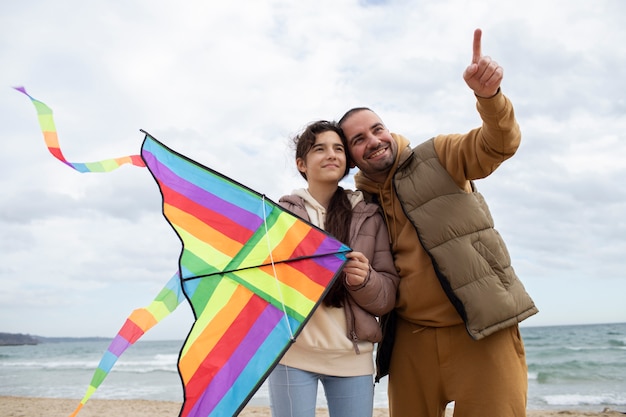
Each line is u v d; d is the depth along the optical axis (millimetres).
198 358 2104
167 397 14555
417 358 2830
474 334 2533
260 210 2389
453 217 2668
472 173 2660
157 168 2381
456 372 2719
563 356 22094
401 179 2844
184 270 2230
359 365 2613
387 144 2867
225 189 2412
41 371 26812
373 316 2693
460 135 2785
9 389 17938
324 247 2330
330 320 2582
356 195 2896
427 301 2748
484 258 2639
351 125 2893
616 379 15516
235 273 2283
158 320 2143
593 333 38344
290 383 2549
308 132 2857
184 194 2371
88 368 28156
